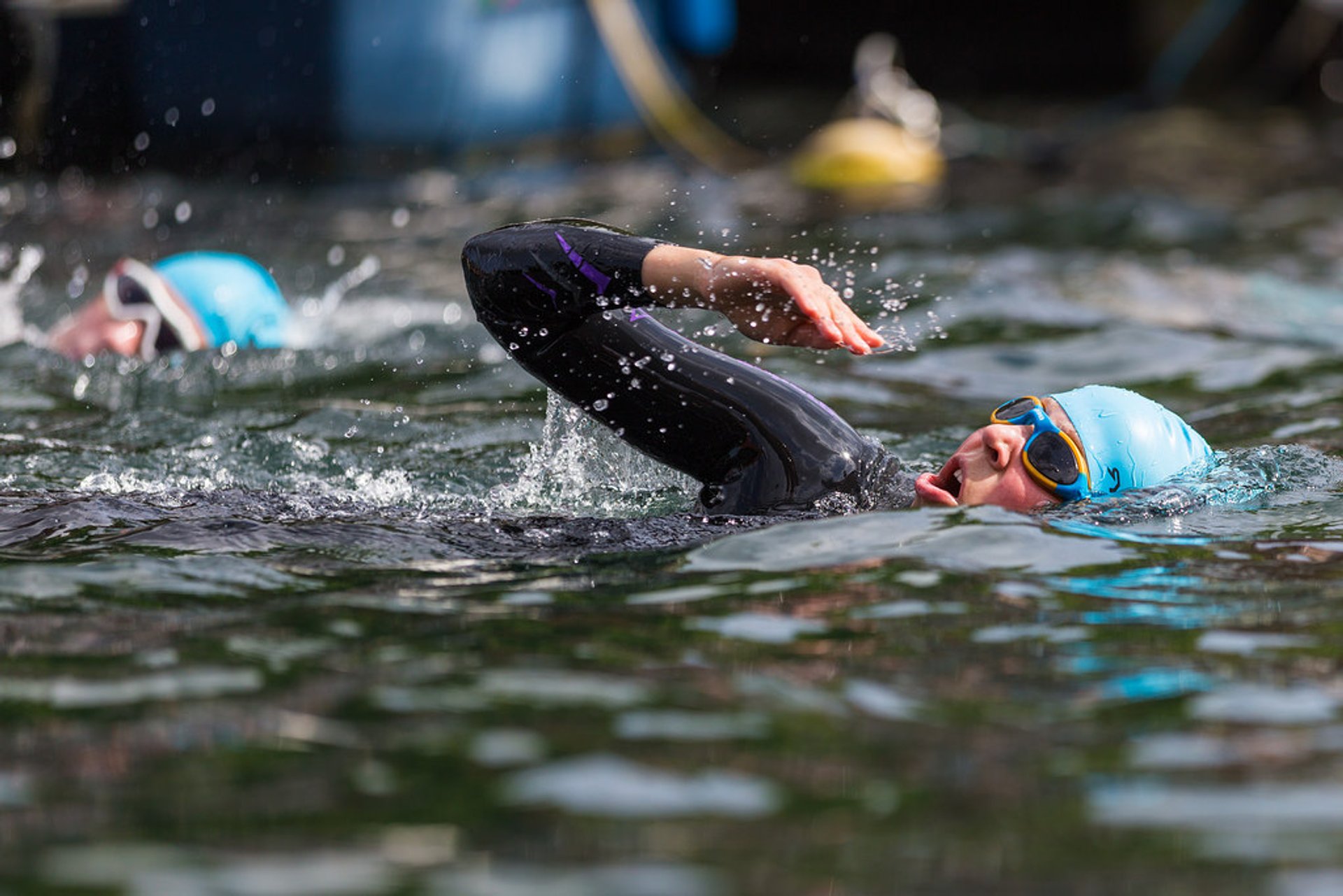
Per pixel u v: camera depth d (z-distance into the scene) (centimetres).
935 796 730
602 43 4266
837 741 792
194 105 3750
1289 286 2684
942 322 2356
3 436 1619
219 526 1212
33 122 3438
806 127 5159
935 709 836
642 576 1089
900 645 936
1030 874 657
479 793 731
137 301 2073
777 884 648
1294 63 5922
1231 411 1784
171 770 758
